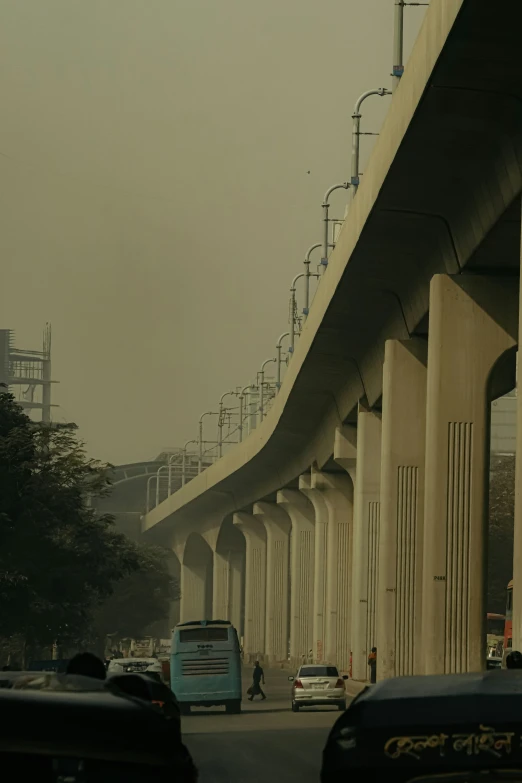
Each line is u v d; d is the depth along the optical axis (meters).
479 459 91.38
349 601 192.12
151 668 96.25
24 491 114.62
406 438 115.44
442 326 91.44
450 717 16.28
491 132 72.56
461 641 92.19
